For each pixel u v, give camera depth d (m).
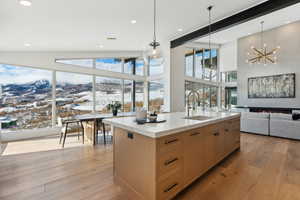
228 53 9.10
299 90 6.11
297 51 6.16
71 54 5.53
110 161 2.95
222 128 2.84
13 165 2.77
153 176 1.66
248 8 3.46
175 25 4.16
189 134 2.05
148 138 1.71
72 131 4.18
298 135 4.35
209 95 9.09
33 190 2.02
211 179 2.32
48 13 2.88
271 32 6.75
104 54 6.25
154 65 7.31
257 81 7.16
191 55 7.82
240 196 1.92
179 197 1.91
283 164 2.83
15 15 2.82
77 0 2.62
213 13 3.61
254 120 5.18
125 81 7.05
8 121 4.60
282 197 1.89
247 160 3.02
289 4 3.04
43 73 5.11
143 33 4.54
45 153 3.38
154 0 2.91
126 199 1.84
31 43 4.23
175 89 6.38
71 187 2.09
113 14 3.25
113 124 2.22
